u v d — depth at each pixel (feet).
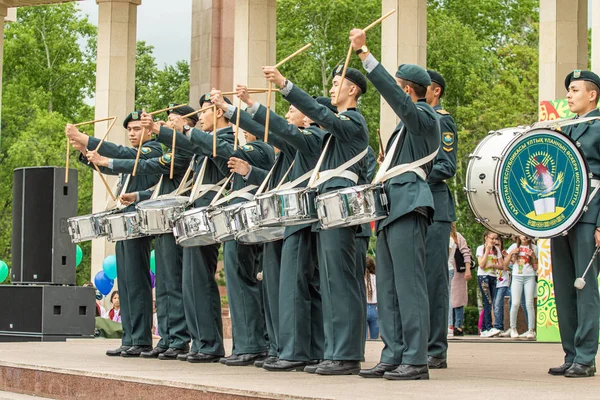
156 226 41.70
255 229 34.35
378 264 32.14
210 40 118.83
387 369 31.76
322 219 31.78
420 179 31.27
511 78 168.55
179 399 29.01
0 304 59.36
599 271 34.45
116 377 31.86
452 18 195.31
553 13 76.33
